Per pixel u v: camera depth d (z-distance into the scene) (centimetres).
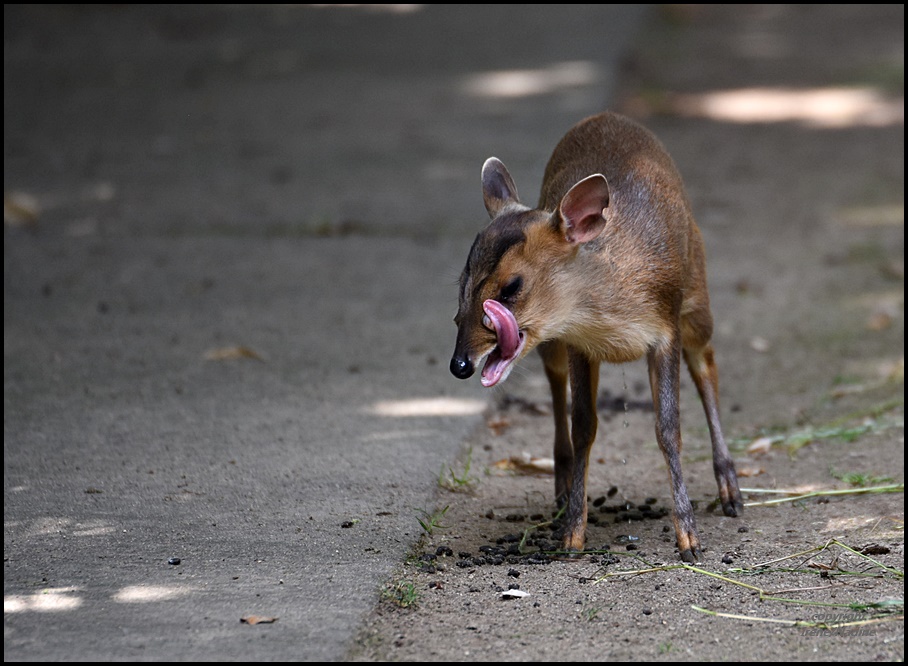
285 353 1222
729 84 2573
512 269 776
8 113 2289
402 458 968
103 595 722
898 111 2314
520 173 1806
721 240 1639
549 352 906
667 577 759
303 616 692
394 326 1305
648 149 908
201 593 725
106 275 1462
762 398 1148
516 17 3186
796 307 1388
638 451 1035
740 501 888
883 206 1767
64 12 3306
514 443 1037
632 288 814
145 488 898
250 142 2097
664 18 3331
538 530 859
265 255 1544
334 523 839
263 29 3109
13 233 1627
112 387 1123
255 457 962
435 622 690
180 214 1709
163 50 2878
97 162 1972
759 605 711
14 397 1094
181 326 1297
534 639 666
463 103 2316
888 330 1306
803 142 2128
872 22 3234
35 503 869
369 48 2866
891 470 946
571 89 2395
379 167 1934
